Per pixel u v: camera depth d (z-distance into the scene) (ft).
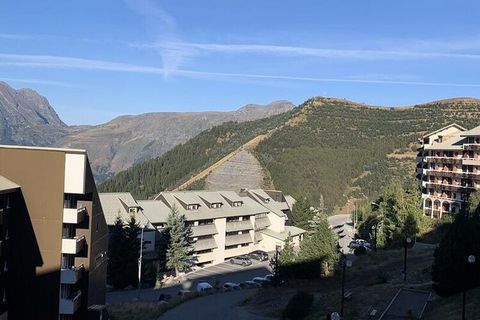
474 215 128.47
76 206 142.51
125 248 221.46
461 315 97.09
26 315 133.90
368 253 211.41
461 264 112.98
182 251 257.34
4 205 128.88
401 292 127.44
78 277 139.13
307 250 173.78
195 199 309.63
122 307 168.66
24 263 134.00
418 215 241.76
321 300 133.49
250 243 329.31
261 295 161.38
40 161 134.31
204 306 154.40
